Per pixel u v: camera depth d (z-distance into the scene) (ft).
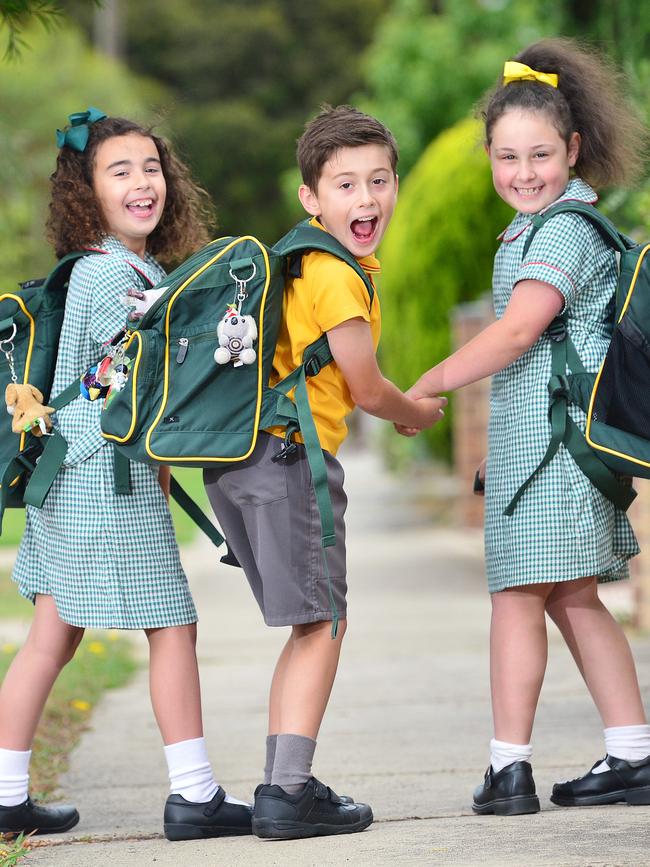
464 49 211.61
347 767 43.96
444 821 34.53
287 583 32.50
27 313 35.63
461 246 147.23
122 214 36.04
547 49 36.27
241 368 32.24
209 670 66.49
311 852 30.81
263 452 32.78
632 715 35.53
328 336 32.37
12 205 132.26
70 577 34.22
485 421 132.77
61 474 34.45
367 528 144.87
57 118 172.65
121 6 423.64
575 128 35.63
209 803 33.96
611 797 35.53
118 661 68.13
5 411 35.45
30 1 47.98
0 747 35.19
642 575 72.38
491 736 48.34
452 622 79.97
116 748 49.19
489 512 35.58
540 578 34.14
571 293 34.14
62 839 35.14
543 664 35.24
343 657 68.49
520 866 28.17
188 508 36.58
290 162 396.37
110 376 33.81
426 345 150.51
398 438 220.64
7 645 69.56
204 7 437.17
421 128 211.00
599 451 33.58
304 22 432.25
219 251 32.65
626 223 63.46
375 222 33.32
